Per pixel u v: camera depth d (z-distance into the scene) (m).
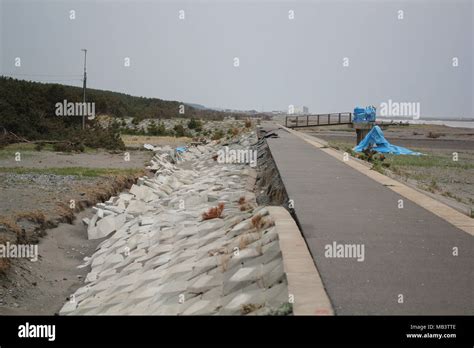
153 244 14.13
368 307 5.90
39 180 26.17
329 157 23.36
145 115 88.50
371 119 53.09
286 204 12.95
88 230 17.88
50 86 60.31
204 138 64.56
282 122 81.81
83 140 44.75
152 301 9.31
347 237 8.93
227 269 8.70
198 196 20.28
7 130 45.50
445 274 7.10
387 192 13.73
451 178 30.61
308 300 6.05
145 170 32.69
